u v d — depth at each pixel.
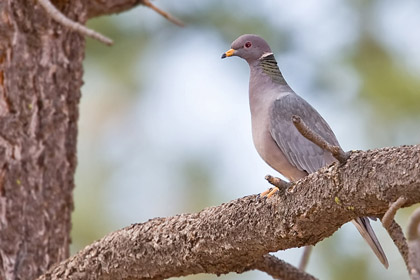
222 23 14.94
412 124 13.92
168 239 8.93
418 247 6.14
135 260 9.22
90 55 15.15
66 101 11.47
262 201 8.29
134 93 15.46
